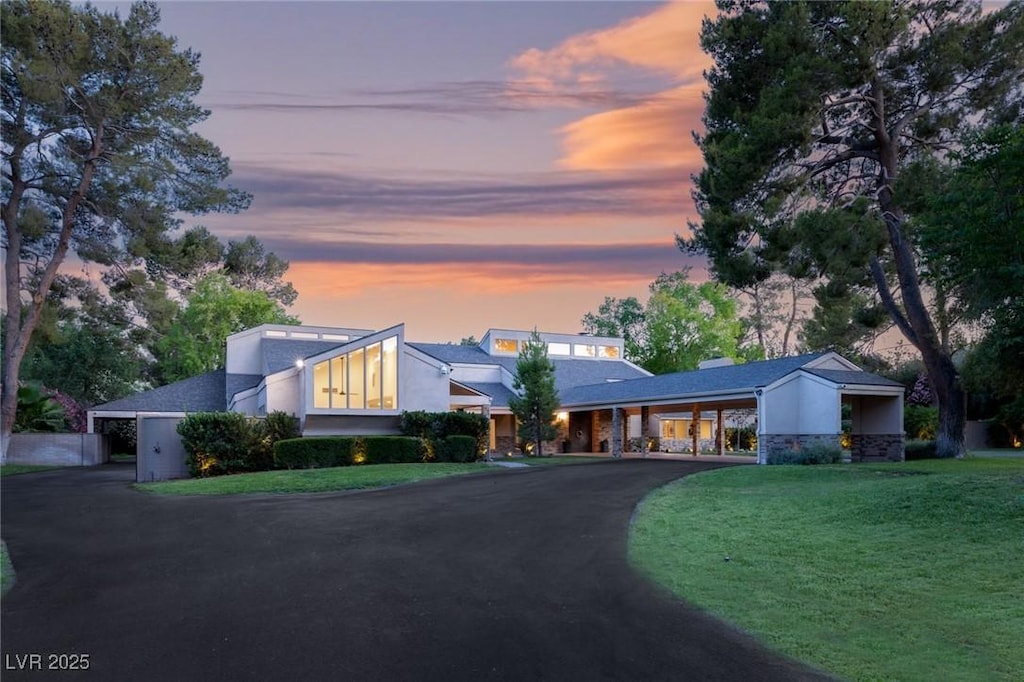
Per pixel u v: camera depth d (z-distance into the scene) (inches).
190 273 1722.4
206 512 493.0
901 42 819.4
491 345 1524.4
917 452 925.2
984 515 364.2
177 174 1195.3
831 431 878.4
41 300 1154.0
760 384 909.2
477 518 448.1
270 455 846.5
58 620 237.3
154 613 244.5
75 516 482.6
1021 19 772.6
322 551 351.3
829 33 807.7
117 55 1099.9
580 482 639.1
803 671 189.0
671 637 216.5
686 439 1544.0
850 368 969.5
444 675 185.9
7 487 716.0
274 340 1207.6
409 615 240.4
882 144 868.6
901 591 260.7
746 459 1030.4
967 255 418.9
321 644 210.8
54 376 1523.1
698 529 391.9
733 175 803.4
